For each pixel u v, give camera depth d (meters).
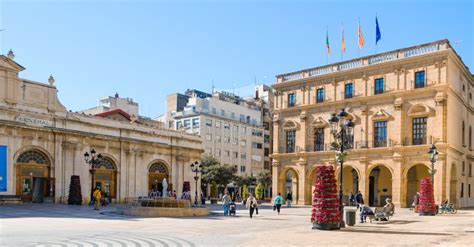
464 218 31.11
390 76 51.41
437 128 47.03
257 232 20.28
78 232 19.33
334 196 22.03
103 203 42.50
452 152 48.34
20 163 41.38
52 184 43.44
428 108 47.81
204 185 79.25
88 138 46.81
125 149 50.47
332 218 21.69
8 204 38.88
